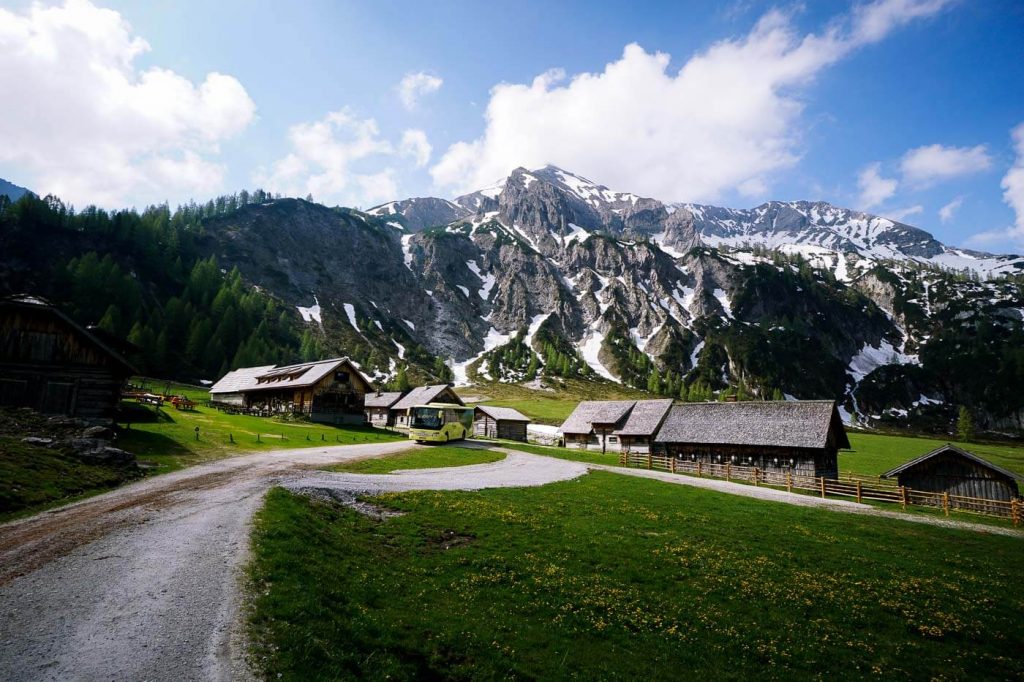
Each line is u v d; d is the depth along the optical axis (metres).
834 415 59.88
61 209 195.25
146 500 23.53
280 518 20.31
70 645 10.64
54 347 41.62
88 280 149.50
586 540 24.48
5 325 40.47
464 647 13.80
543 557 21.59
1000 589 22.22
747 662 15.12
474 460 53.34
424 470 43.22
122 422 48.88
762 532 28.70
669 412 73.94
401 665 12.20
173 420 55.31
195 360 149.62
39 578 13.91
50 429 32.22
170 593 13.35
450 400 98.50
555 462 59.19
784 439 59.56
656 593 19.11
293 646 11.18
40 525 18.77
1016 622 19.00
